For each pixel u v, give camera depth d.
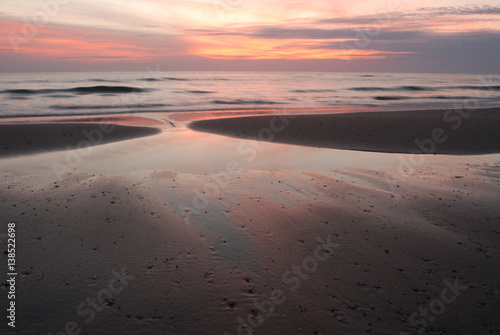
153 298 3.17
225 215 5.02
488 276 3.56
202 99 26.22
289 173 7.24
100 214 4.96
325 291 3.32
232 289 3.33
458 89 41.78
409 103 24.72
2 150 8.96
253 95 30.64
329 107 21.89
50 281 3.40
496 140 10.65
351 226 4.73
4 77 64.00
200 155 8.89
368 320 2.92
